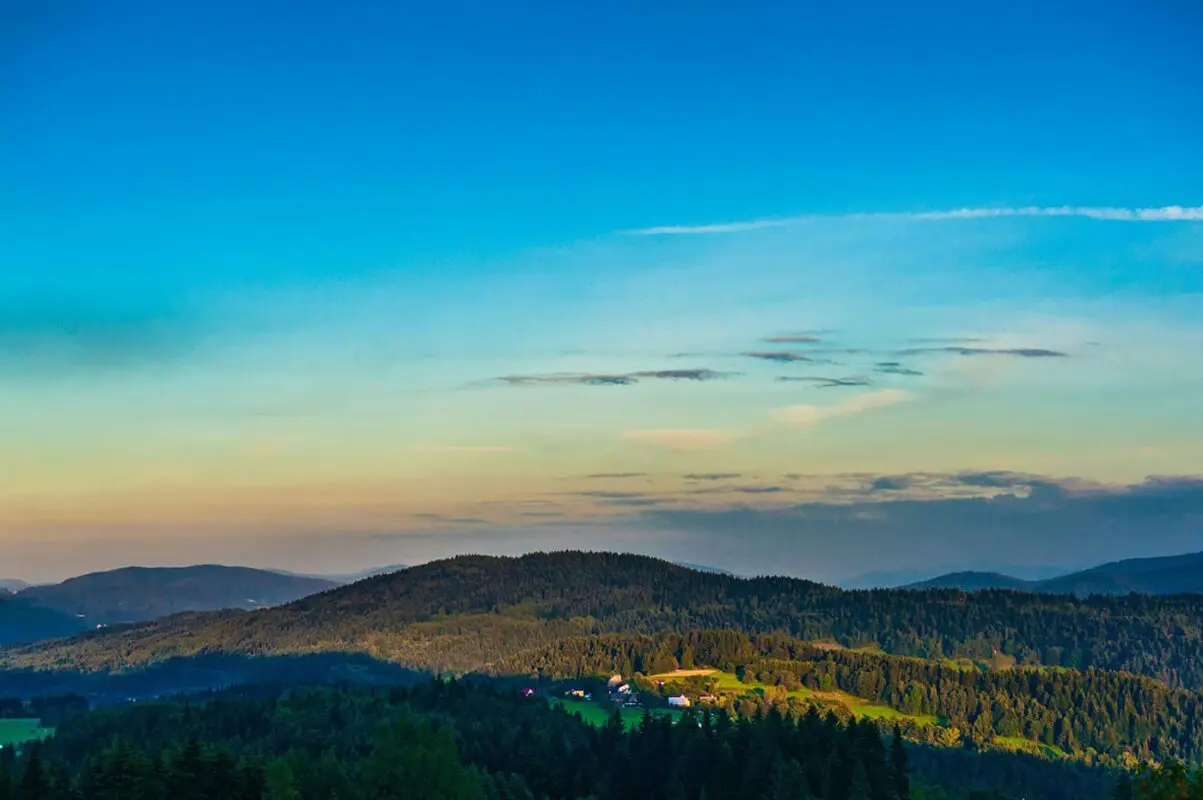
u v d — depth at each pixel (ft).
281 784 489.26
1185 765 173.06
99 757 560.61
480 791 532.32
